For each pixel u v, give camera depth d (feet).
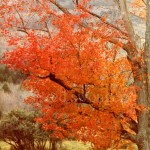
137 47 38.68
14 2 36.29
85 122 37.78
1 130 85.76
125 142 44.39
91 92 37.45
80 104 38.86
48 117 38.78
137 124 38.73
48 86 37.04
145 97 38.22
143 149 37.73
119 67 37.32
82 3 37.52
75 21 34.65
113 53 37.55
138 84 38.19
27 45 33.22
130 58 38.29
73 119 38.40
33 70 33.42
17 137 86.63
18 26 35.24
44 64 33.01
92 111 38.01
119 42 36.96
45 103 38.37
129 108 36.45
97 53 35.19
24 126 84.07
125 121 37.99
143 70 38.45
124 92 37.52
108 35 37.29
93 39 35.76
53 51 33.04
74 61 35.06
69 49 34.24
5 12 35.70
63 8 37.45
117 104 36.40
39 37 33.76
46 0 37.22
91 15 37.68
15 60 32.24
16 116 85.97
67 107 37.86
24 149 88.17
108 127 38.27
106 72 36.58
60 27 33.63
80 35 33.81
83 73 35.27
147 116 38.06
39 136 84.53
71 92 36.52
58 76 34.81
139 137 37.86
